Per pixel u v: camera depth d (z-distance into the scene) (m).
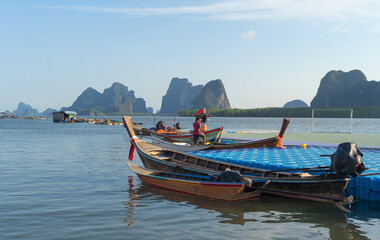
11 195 11.09
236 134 33.31
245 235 7.41
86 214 8.99
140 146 15.28
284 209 9.47
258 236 7.34
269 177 10.41
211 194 10.56
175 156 14.30
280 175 10.45
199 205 9.93
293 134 32.56
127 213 9.10
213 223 8.25
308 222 8.31
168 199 10.67
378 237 7.30
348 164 8.28
